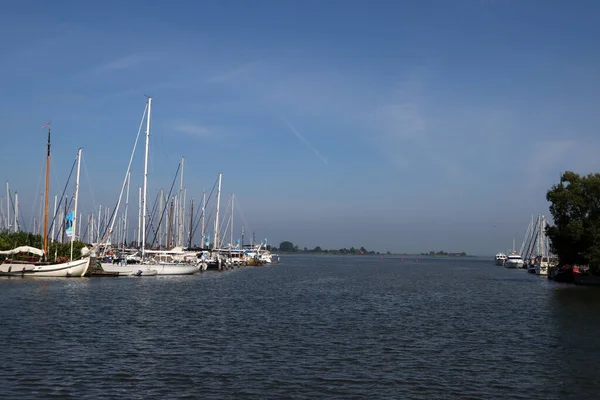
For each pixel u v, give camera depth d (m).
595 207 94.12
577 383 26.48
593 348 34.81
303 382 25.77
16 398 22.56
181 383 25.25
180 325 41.44
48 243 95.00
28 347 31.72
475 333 40.28
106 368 27.50
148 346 33.03
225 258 148.62
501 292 80.44
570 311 55.22
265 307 55.00
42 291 64.19
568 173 96.62
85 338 34.97
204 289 76.00
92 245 114.31
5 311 45.97
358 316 49.03
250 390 24.39
